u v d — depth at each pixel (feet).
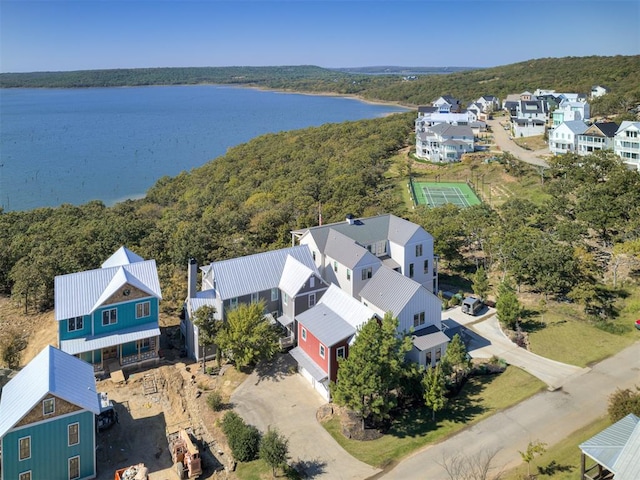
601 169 291.38
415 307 140.36
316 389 132.67
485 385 129.70
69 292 143.33
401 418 118.42
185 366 145.89
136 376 141.18
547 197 290.15
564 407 117.91
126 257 164.55
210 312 141.69
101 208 354.33
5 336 172.04
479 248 226.58
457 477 97.09
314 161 450.30
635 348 143.54
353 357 111.75
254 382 136.67
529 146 429.38
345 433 113.80
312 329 133.49
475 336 154.61
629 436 82.89
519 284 185.98
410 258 175.52
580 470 92.84
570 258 173.27
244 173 453.17
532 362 139.03
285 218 254.88
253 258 158.71
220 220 262.26
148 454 113.39
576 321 160.45
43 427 99.50
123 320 146.41
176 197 429.38
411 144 492.54
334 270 168.76
